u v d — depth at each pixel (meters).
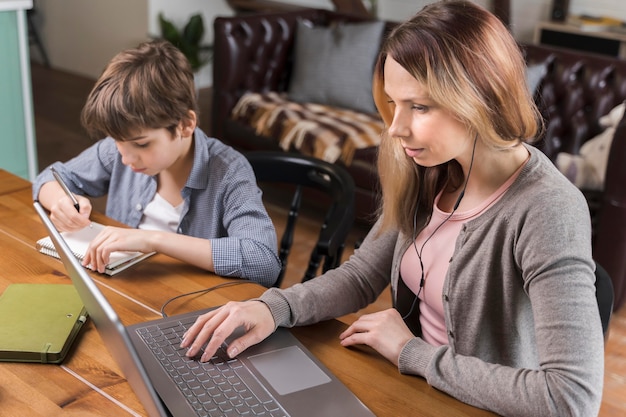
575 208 1.09
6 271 1.38
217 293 1.34
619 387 2.38
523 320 1.19
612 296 1.22
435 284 1.29
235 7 6.11
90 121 1.46
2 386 1.04
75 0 6.00
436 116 1.05
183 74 1.51
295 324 1.23
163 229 1.71
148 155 1.49
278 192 3.88
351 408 1.02
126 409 1.00
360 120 3.63
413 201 1.31
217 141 1.70
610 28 4.67
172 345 1.14
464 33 1.02
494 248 1.17
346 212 1.76
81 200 1.59
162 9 5.66
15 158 3.32
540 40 4.93
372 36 3.92
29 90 3.29
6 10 3.08
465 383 1.06
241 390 1.04
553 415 0.98
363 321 1.20
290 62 4.16
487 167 1.18
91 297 0.92
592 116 3.26
